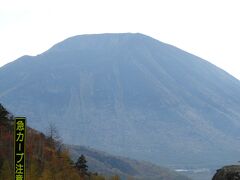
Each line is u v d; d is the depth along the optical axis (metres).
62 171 130.38
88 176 156.88
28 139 135.50
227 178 62.22
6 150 118.12
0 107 130.25
